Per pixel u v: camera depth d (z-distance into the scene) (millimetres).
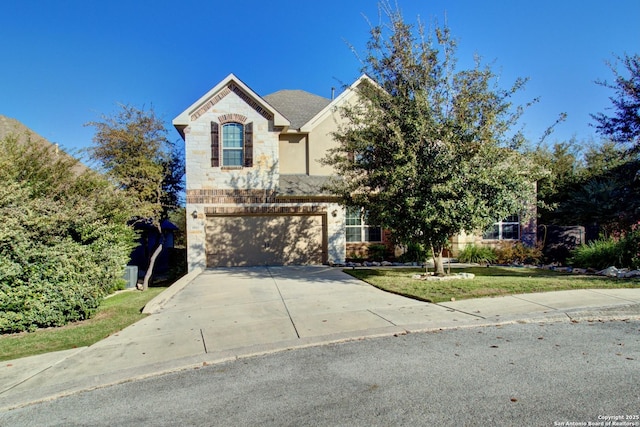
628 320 6949
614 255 12125
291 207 16719
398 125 10609
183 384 4793
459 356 5312
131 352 5938
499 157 10461
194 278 13352
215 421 3818
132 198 12516
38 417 4090
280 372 5035
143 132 15523
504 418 3621
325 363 5277
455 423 3566
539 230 17906
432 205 10250
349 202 12016
